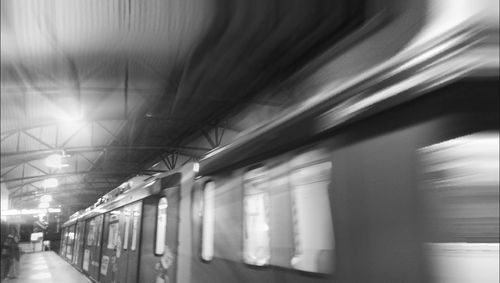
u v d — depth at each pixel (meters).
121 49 7.50
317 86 7.75
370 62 5.90
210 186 4.93
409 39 4.60
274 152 3.62
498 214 1.95
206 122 14.81
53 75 8.59
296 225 3.25
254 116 12.43
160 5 6.27
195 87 10.10
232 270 4.14
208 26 6.78
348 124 2.79
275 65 8.55
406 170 2.34
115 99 11.09
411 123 2.36
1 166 19.11
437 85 2.24
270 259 3.55
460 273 1.99
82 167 26.58
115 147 19.06
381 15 5.68
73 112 11.52
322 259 2.93
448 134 2.16
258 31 7.08
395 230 2.35
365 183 2.61
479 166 2.04
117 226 9.76
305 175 3.20
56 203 43.88
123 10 6.29
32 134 16.56
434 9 3.94
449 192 2.10
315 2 6.48
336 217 2.82
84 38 7.04
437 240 2.11
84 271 14.95
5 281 15.66
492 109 2.10
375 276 2.46
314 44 7.38
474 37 2.20
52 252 36.88
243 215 4.07
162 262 6.20
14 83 8.88
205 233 4.92
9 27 6.65
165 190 6.56
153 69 8.80
